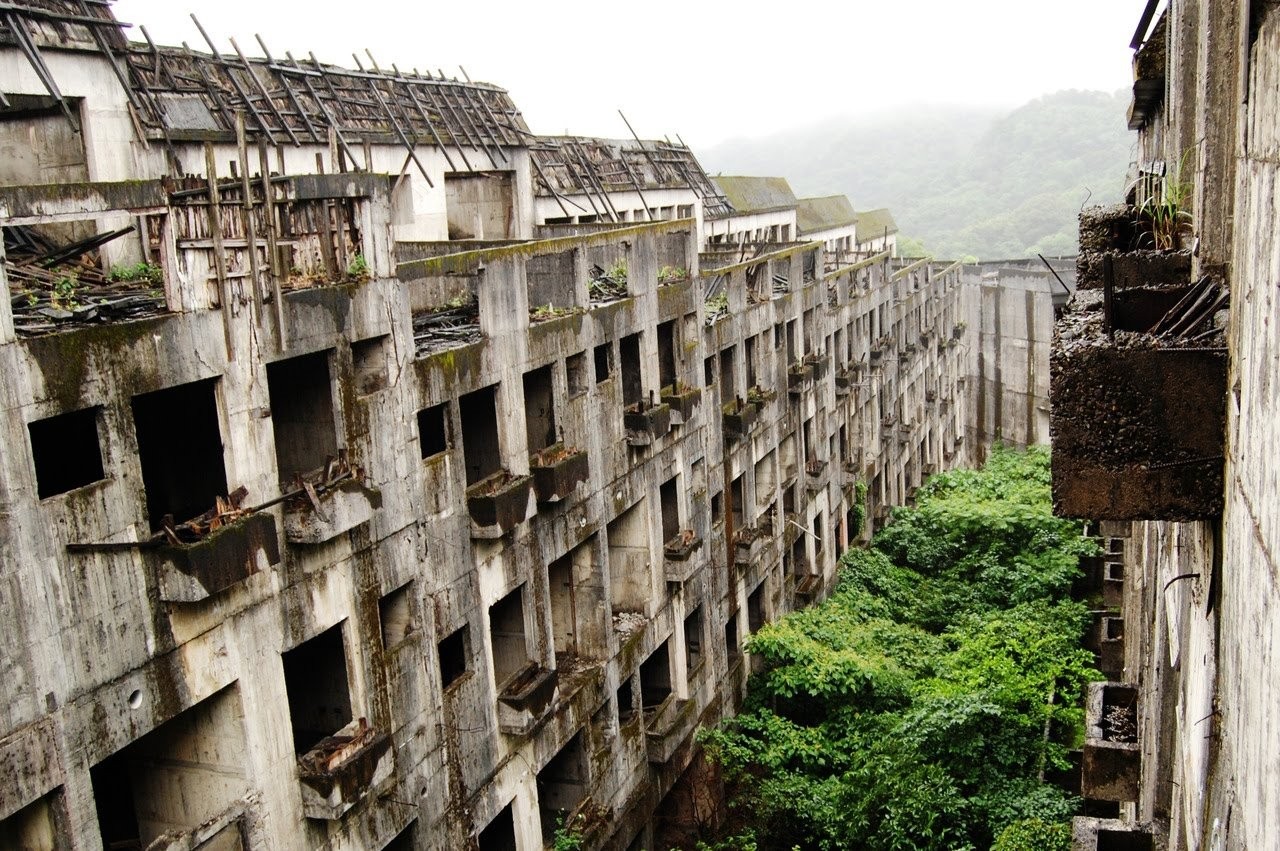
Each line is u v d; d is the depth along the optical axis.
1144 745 18.50
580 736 21.78
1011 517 42.59
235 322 13.68
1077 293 11.62
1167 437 7.89
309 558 14.80
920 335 54.84
